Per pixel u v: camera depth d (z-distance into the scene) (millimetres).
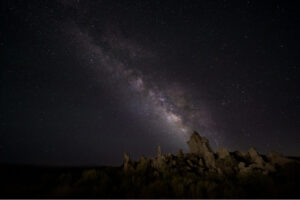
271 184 9094
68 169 13359
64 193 6711
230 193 8008
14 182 7781
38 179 8672
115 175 11773
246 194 8039
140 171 12914
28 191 6746
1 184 7363
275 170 11656
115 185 8766
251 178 10789
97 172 11172
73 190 7113
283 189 8312
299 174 10164
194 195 7723
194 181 10492
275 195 7695
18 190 6770
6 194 6273
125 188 8523
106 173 11500
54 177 9430
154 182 9383
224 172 13023
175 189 8469
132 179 10117
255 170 11844
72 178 9875
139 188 8602
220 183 10555
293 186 8516
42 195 6398
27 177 8945
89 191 7285
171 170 12867
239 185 9797
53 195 6449
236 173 12742
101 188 7758
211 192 8180
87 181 9172
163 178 11148
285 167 11398
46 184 7926
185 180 10172
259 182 9867
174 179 10102
